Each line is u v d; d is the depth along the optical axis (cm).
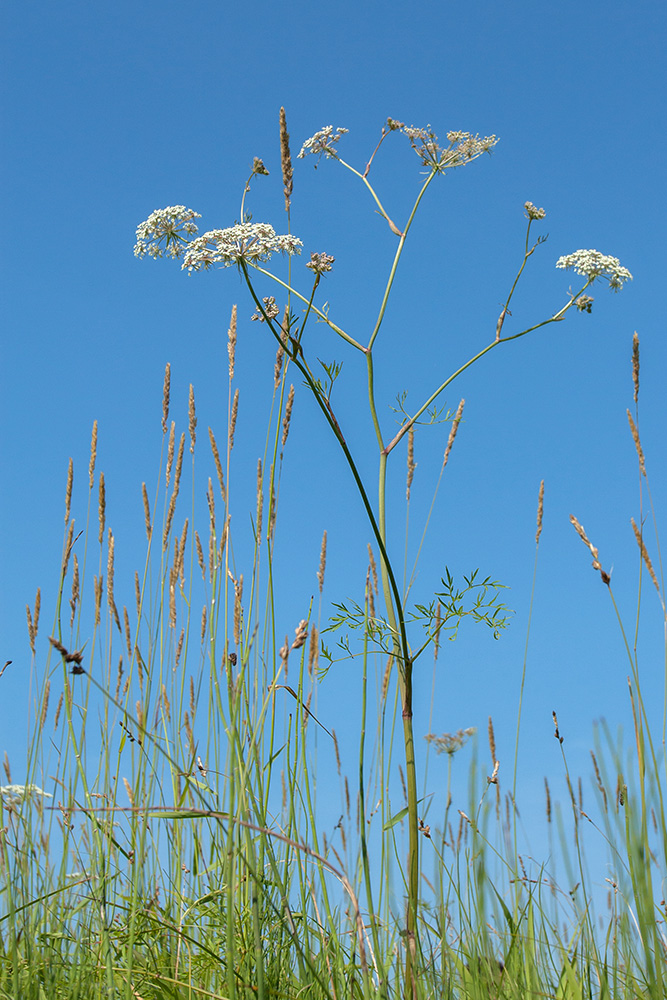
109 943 129
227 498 141
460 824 134
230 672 130
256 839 131
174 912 137
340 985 130
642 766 129
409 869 132
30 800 136
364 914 133
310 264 138
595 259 143
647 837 127
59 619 143
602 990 129
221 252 139
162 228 145
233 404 144
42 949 132
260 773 133
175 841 140
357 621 136
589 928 132
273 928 133
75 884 133
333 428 135
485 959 127
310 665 140
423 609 138
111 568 147
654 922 125
